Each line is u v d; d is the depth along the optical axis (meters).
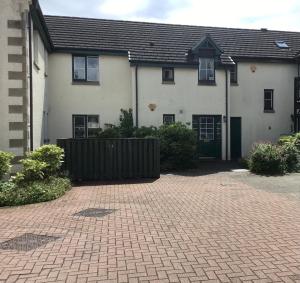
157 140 15.27
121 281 5.05
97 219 8.29
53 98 20.08
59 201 10.45
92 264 5.64
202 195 11.20
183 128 18.47
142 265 5.57
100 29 22.03
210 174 16.31
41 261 5.79
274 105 23.25
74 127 20.39
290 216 8.45
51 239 6.88
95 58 20.67
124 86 20.89
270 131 23.12
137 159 15.12
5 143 12.51
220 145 21.77
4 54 12.45
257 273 5.24
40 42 16.53
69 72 20.27
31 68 13.31
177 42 22.47
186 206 9.61
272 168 16.06
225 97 21.69
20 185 11.06
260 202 10.06
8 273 5.35
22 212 9.10
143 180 14.70
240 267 5.45
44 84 18.11
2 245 6.58
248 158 18.58
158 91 20.89
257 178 14.72
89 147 14.73
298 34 25.94
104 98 20.67
